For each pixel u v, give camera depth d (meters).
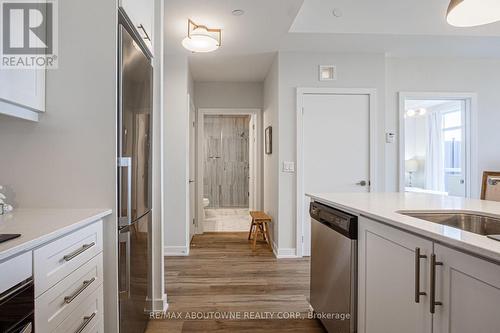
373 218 1.29
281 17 2.57
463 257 0.82
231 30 2.81
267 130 4.04
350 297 1.49
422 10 2.96
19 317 0.80
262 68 3.93
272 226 3.71
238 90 4.56
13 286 0.78
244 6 2.39
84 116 1.41
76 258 1.11
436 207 1.48
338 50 3.34
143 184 1.77
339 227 1.57
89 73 1.41
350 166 3.41
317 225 1.97
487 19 1.50
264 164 4.38
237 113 4.59
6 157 1.40
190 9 2.42
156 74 2.07
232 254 3.46
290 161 3.36
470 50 3.45
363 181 3.41
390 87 3.66
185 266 3.03
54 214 1.25
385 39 3.06
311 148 3.38
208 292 2.41
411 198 1.90
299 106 3.34
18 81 1.20
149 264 2.01
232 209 7.24
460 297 0.83
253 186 5.00
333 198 1.90
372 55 3.41
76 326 1.10
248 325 1.93
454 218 1.40
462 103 3.81
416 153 6.41
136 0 1.65
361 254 1.43
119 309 1.40
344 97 3.40
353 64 3.40
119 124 1.43
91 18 1.41
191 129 4.15
